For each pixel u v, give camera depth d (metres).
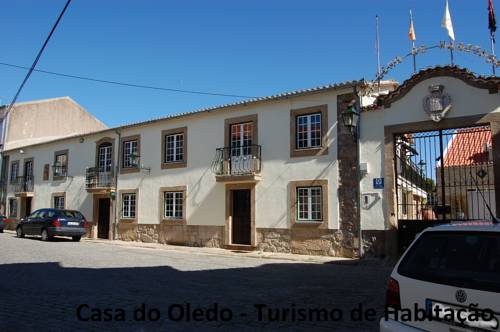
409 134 14.23
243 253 16.39
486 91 12.45
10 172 31.42
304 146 16.09
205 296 8.08
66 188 26.11
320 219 15.45
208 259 14.46
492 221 4.12
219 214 18.20
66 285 9.09
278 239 16.28
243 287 9.06
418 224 13.46
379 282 9.89
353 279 10.35
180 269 11.80
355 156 14.70
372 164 14.27
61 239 22.39
